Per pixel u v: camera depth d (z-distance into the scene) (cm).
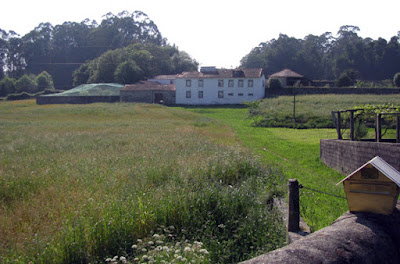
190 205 771
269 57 11231
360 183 448
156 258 555
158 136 2300
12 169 1156
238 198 812
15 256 557
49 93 8581
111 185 941
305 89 6494
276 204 830
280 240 636
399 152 1031
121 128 2997
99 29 13012
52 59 11994
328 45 12938
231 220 734
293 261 343
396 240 423
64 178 1030
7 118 4162
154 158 1363
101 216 688
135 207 730
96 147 1744
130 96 6750
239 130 3062
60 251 570
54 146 1767
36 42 12225
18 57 12000
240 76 6506
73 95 6875
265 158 1577
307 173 1286
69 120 3997
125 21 13662
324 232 410
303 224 670
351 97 5441
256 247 644
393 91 5953
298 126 3322
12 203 830
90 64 9869
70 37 12900
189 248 569
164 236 650
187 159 1341
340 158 1387
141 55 9262
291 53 11175
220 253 613
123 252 602
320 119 3475
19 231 665
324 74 11000
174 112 4791
